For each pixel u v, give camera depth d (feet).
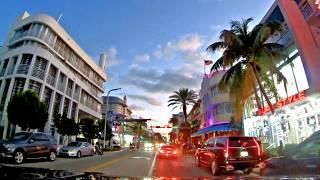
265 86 81.15
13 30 120.98
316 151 25.12
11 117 77.87
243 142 43.70
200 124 179.01
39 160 62.75
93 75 178.29
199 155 56.54
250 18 67.26
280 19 74.54
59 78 123.44
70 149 77.82
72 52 143.33
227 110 123.03
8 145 51.55
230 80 74.33
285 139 73.56
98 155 96.78
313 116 61.11
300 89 65.51
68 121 107.34
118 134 287.69
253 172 34.24
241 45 64.59
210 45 71.05
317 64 58.44
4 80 103.86
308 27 62.95
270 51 64.44
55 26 120.47
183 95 164.04
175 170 49.98
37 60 105.91
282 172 25.18
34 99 80.12
